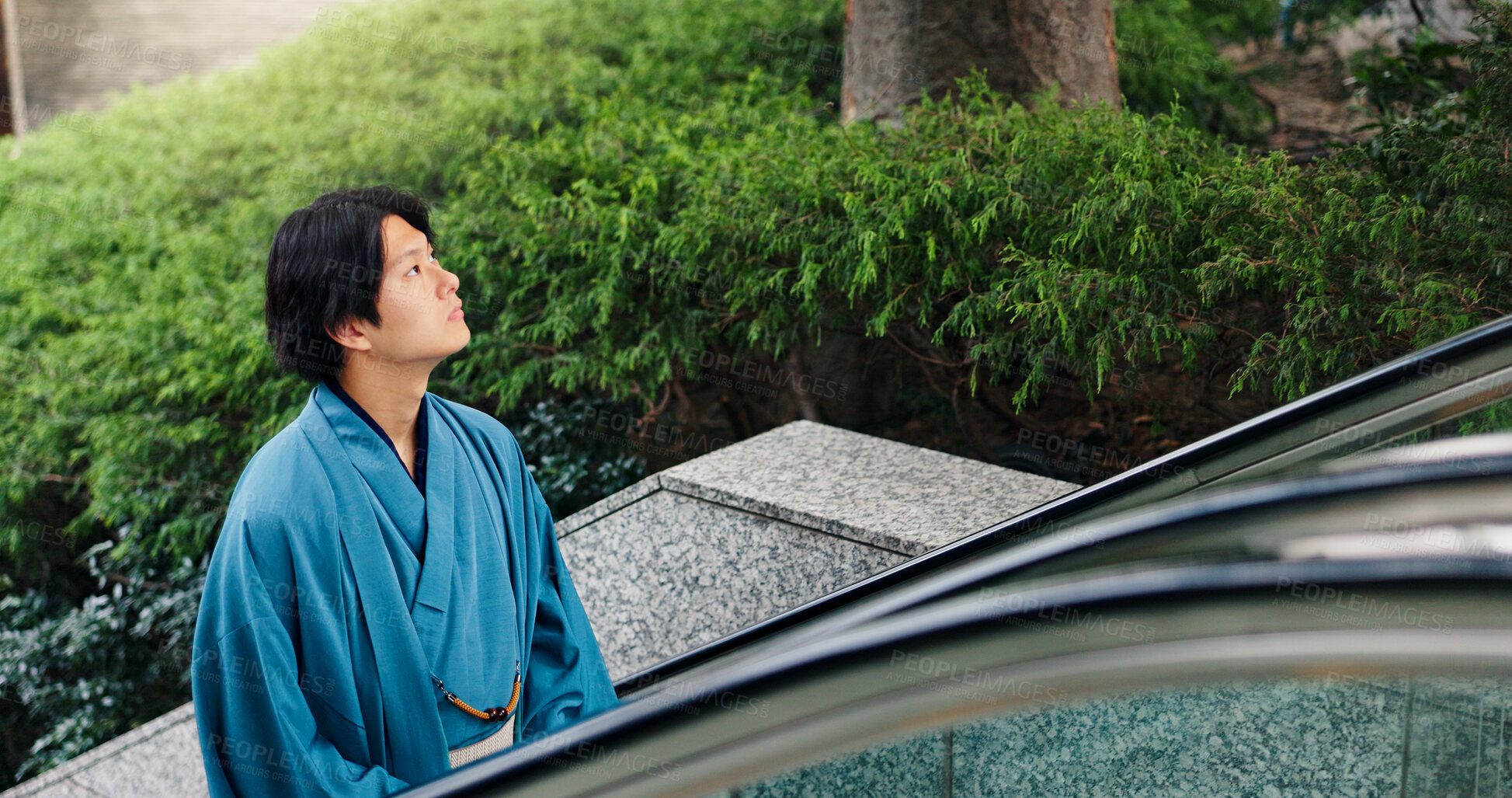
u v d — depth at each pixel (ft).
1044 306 10.91
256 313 17.52
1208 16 25.22
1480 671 3.25
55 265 22.90
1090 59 16.92
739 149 14.92
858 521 9.29
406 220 6.28
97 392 19.06
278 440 6.32
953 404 14.33
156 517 18.51
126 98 31.60
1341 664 3.29
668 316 14.62
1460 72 16.48
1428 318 9.20
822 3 22.62
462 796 4.75
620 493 10.86
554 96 21.30
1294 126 22.44
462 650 6.50
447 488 6.58
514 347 15.67
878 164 12.92
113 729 16.88
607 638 11.14
